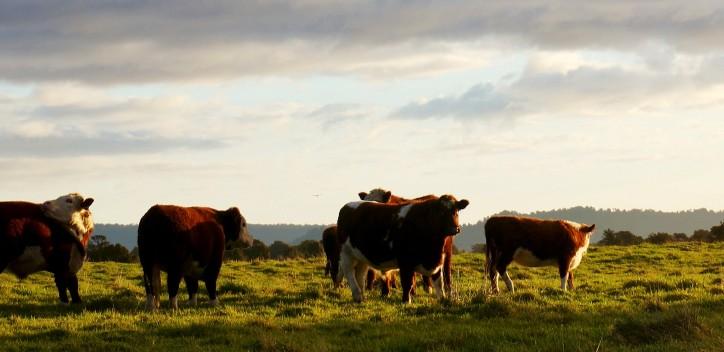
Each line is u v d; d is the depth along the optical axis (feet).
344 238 64.18
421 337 44.45
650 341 41.98
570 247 72.69
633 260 106.83
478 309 53.16
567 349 40.78
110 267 98.07
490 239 72.90
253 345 43.52
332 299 64.08
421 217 60.23
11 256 57.88
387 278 67.36
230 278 85.97
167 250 57.67
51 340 45.83
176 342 44.88
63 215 60.08
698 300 57.67
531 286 75.87
